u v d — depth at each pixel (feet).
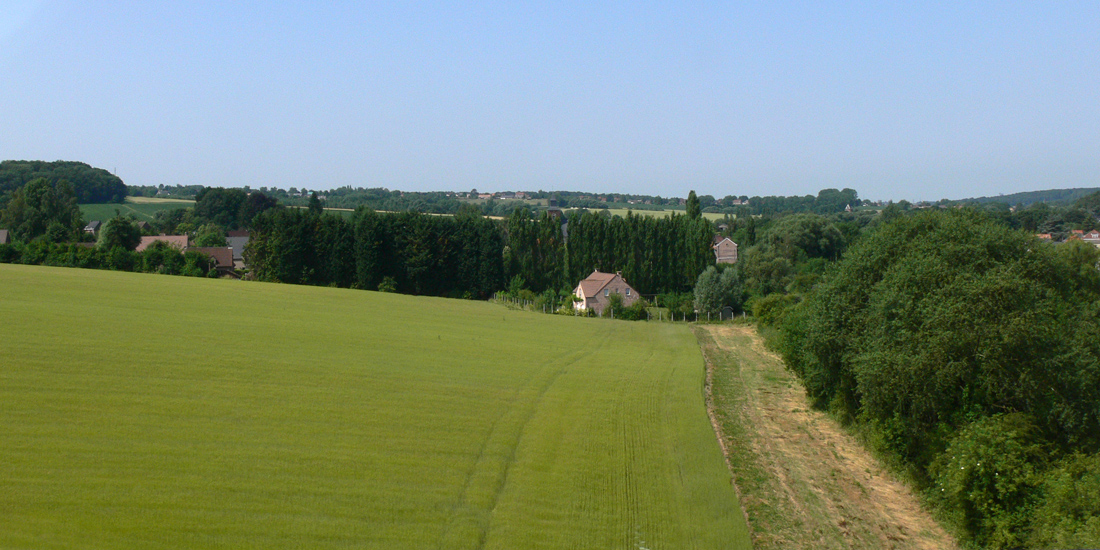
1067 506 58.80
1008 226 97.55
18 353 95.09
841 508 69.10
